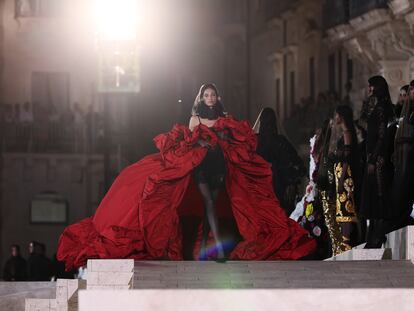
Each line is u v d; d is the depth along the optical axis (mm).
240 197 22234
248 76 64250
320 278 19750
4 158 62656
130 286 20141
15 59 63781
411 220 22344
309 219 25312
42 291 27109
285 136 25984
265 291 15898
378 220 22375
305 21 55844
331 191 24391
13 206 62906
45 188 63031
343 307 16016
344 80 51094
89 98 63938
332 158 24266
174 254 22141
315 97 54844
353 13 43031
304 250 22422
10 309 26375
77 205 63031
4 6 63781
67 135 62969
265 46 62250
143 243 22125
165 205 22141
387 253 21734
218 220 22500
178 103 64375
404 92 23297
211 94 22500
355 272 20000
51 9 63875
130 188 22406
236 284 19406
